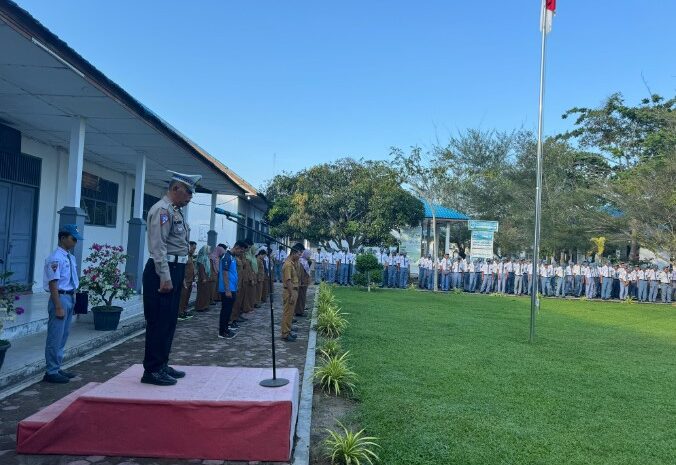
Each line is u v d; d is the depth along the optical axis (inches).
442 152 1299.2
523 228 1132.5
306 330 419.8
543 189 1131.3
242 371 199.3
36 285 469.1
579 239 1083.9
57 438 159.9
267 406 162.9
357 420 209.9
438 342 380.2
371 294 754.2
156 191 788.0
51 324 233.9
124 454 160.4
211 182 696.4
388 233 1024.9
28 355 261.0
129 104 350.6
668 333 498.3
